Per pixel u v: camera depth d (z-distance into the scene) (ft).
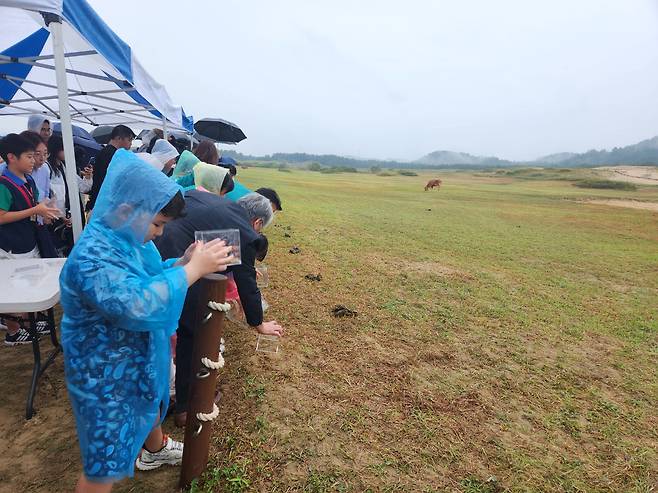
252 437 9.57
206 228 8.87
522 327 18.24
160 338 6.15
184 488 7.96
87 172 22.16
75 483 7.93
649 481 9.48
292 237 32.99
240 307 11.18
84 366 5.64
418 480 8.87
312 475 8.63
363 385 12.33
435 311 19.17
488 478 9.05
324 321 16.74
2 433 9.10
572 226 59.21
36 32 16.16
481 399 12.18
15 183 11.90
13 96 22.49
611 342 17.53
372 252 30.71
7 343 12.57
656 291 26.32
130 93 20.27
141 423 6.17
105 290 5.22
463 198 109.40
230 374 12.12
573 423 11.45
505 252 35.45
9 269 10.30
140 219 5.46
